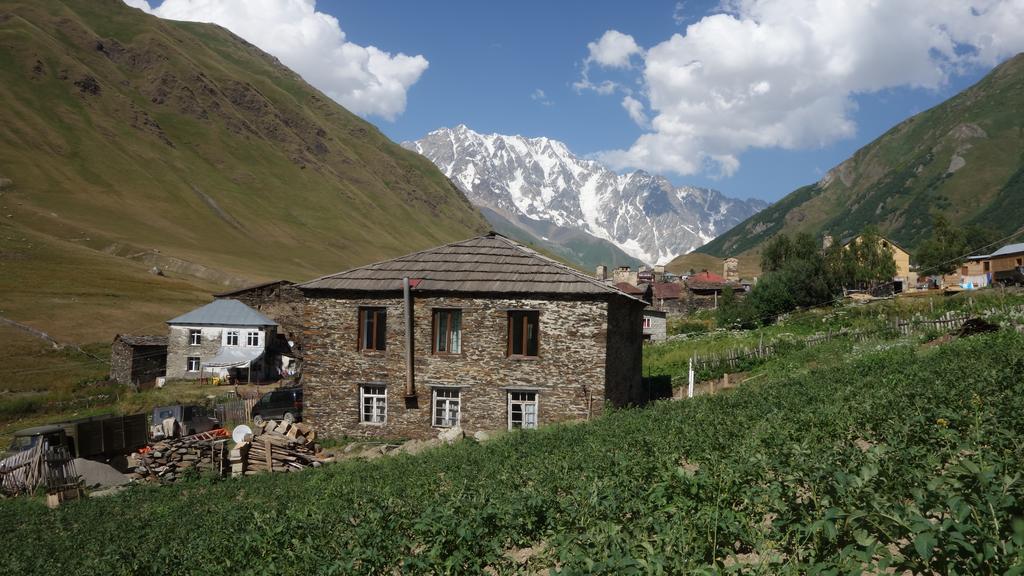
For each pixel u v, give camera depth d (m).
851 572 5.90
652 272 125.00
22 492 30.48
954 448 9.87
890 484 7.70
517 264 32.16
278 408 46.28
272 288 80.94
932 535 5.43
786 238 106.25
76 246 130.62
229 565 11.70
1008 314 35.22
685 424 18.52
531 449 20.12
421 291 31.31
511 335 30.98
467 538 9.42
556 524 10.38
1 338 76.94
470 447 24.50
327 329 32.47
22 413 55.16
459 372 31.00
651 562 6.88
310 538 11.51
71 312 89.81
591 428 22.98
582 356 30.00
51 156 197.38
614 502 9.65
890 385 19.11
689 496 9.69
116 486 30.42
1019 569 4.92
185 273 138.25
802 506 7.93
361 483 20.05
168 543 15.78
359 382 31.97
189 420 41.03
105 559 14.16
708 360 45.66
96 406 57.06
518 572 9.02
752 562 7.73
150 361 68.81
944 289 68.88
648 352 59.06
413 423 31.28
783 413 17.36
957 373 18.23
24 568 16.11
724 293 90.81
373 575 9.66
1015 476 6.21
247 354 68.31
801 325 62.12
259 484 24.36
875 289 81.50
